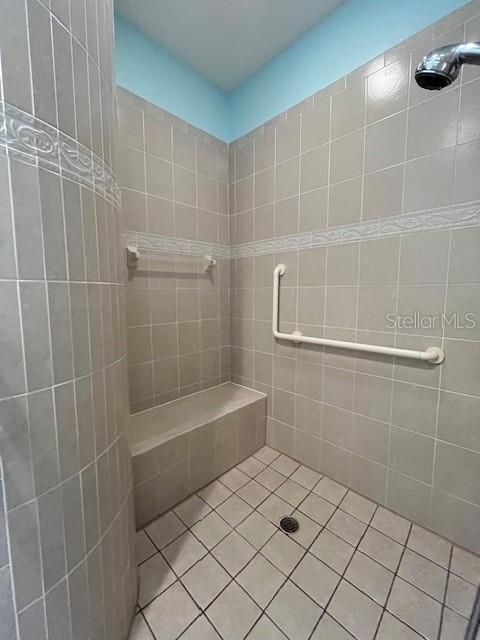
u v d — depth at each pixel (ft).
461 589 2.97
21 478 1.63
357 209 3.96
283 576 3.12
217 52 4.69
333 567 3.22
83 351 1.95
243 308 5.90
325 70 4.12
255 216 5.41
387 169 3.62
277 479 4.75
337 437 4.57
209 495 4.39
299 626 2.64
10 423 1.57
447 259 3.26
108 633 2.29
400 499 3.93
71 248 1.83
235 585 3.03
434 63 1.90
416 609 2.78
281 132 4.80
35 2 1.55
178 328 5.30
